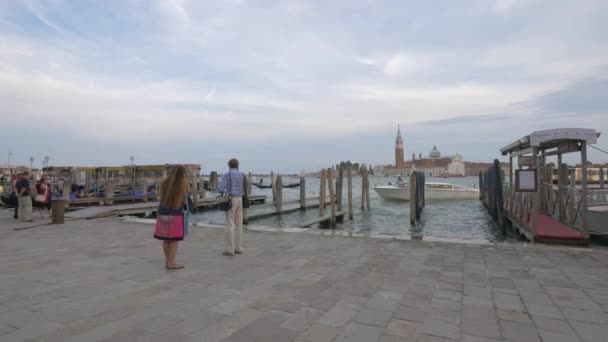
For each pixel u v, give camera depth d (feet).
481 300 15.29
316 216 75.05
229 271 20.04
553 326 12.67
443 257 23.16
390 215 81.30
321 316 13.53
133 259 23.13
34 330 12.27
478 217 76.84
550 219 40.63
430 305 14.71
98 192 95.61
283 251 25.30
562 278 18.52
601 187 62.75
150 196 99.81
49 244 28.60
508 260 22.35
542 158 46.16
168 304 14.82
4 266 21.22
